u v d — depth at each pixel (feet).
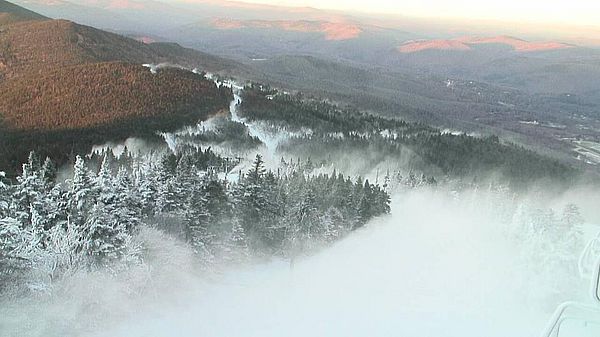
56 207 118.11
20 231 106.32
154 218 137.59
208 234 143.02
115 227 117.29
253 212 160.35
